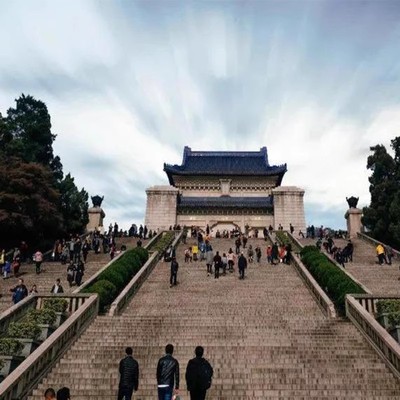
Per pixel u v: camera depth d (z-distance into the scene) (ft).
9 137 129.29
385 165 143.54
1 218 107.24
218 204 211.20
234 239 143.64
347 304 57.67
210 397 36.22
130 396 31.91
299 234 170.81
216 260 84.64
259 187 237.25
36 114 164.66
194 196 234.99
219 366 41.52
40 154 158.20
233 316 58.54
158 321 55.77
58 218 125.29
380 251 97.71
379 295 58.29
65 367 41.93
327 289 70.49
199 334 50.65
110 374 40.22
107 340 49.11
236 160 262.47
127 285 71.92
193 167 253.65
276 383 38.42
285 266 95.30
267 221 210.79
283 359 43.11
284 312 61.67
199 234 120.37
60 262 103.04
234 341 48.11
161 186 207.41
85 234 136.87
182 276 86.17
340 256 93.71
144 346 45.78
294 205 203.10
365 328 49.06
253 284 78.64
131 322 55.52
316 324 54.54
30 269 93.76
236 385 37.88
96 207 158.30
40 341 45.50
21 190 113.91
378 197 139.13
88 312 54.95
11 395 34.27
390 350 41.11
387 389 37.52
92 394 36.96
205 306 64.69
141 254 93.61
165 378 31.14
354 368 41.14
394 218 129.90
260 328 52.80
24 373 36.37
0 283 81.05
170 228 180.86
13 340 42.14
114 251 106.63
